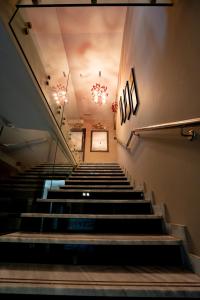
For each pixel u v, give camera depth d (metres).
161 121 1.76
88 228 1.75
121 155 4.86
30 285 0.91
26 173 2.44
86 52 4.84
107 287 0.90
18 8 1.57
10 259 1.30
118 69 5.36
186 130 1.25
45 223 1.75
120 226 1.74
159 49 1.84
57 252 1.34
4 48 1.52
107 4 1.61
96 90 5.79
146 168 2.35
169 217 1.61
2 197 1.85
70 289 0.89
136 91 2.93
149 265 1.24
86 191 2.63
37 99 2.26
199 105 1.10
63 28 4.17
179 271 1.14
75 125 7.66
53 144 3.27
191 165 1.24
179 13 1.38
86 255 1.33
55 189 2.85
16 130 2.40
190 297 0.87
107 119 7.84
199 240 1.13
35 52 2.05
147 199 2.25
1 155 2.03
